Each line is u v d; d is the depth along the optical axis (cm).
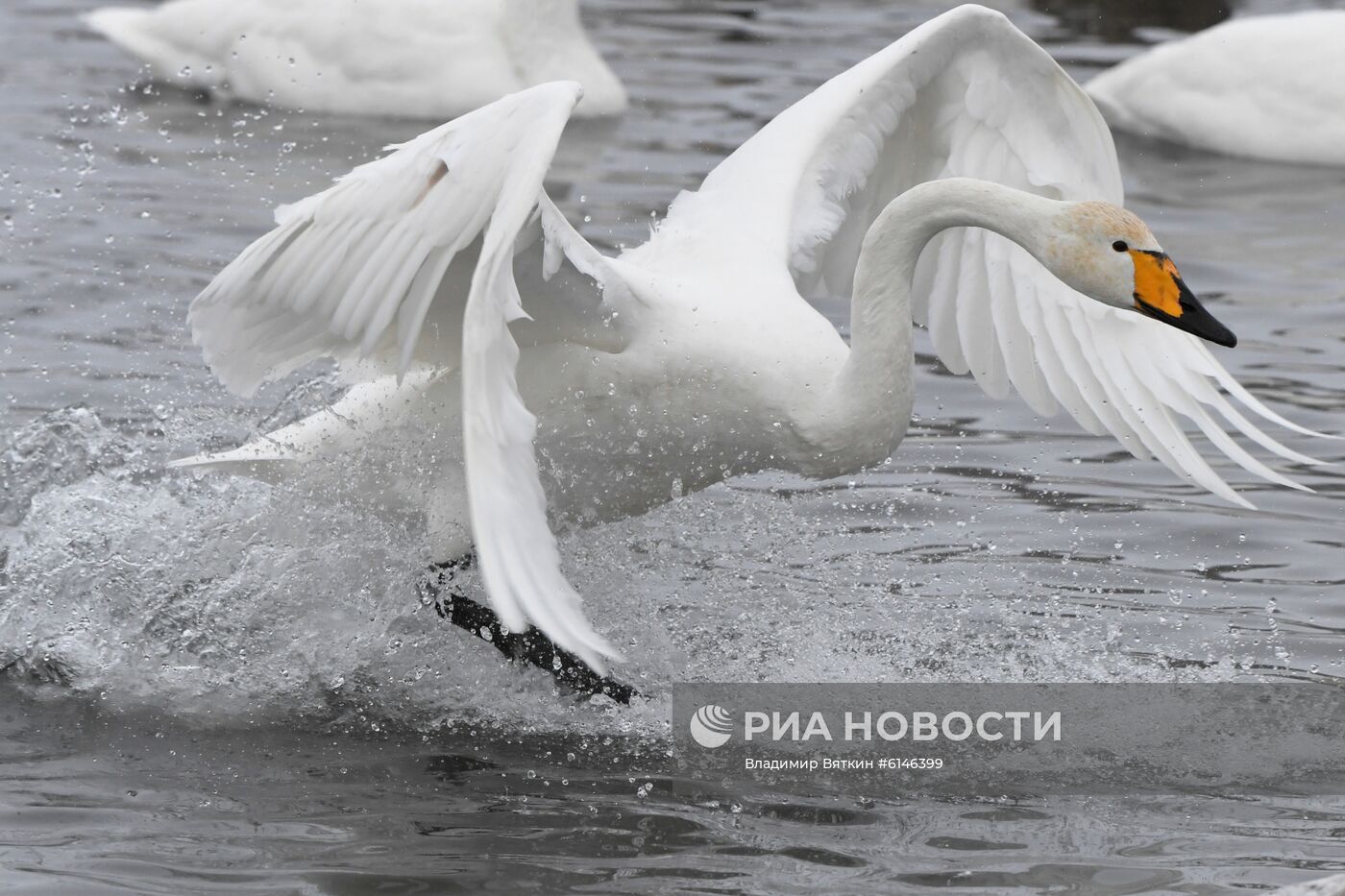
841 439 1049
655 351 1043
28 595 1121
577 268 989
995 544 1259
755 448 1070
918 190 1030
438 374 1095
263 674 1072
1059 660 1099
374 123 2248
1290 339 1614
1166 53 2305
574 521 1116
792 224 1154
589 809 914
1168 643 1120
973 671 1084
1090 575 1213
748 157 1177
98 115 2188
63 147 2036
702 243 1117
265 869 834
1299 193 2073
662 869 841
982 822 904
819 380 1051
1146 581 1205
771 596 1171
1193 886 828
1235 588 1195
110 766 953
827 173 1177
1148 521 1298
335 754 981
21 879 816
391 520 1110
